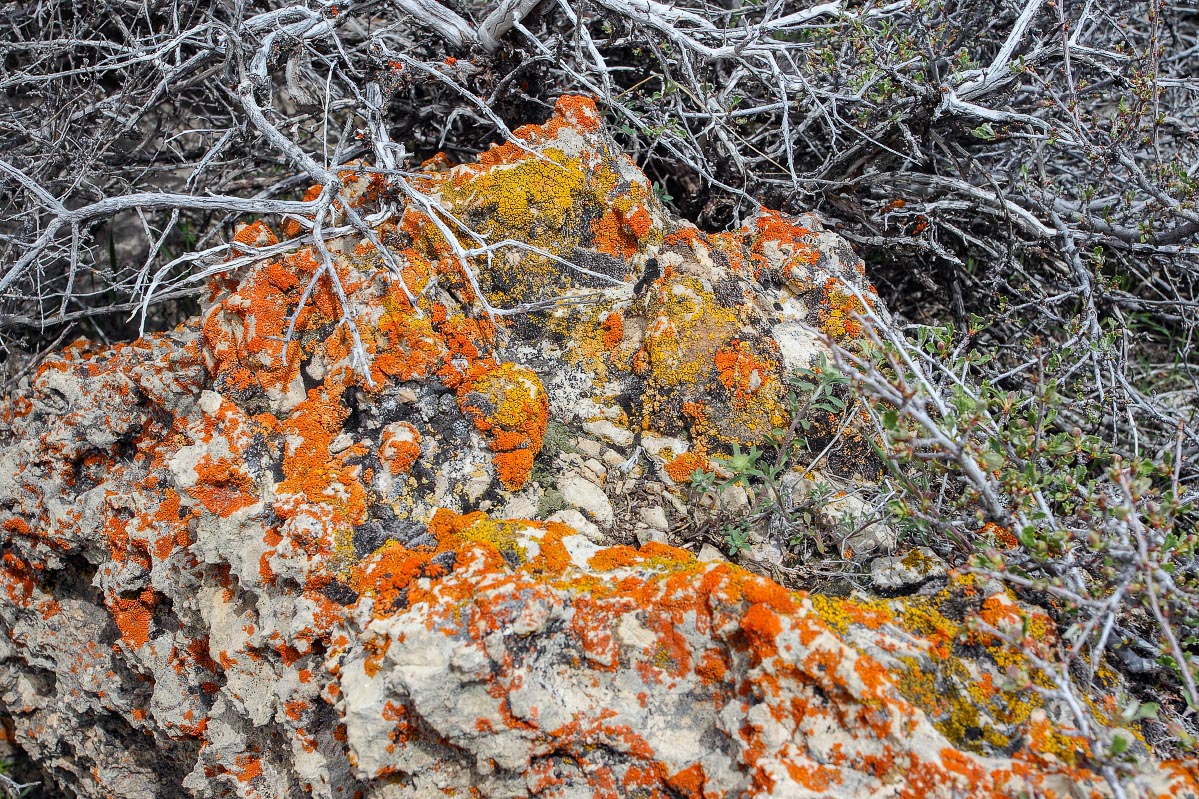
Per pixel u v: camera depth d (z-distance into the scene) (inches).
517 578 80.4
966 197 134.3
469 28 124.4
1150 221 115.7
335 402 97.0
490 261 101.0
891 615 82.4
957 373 117.1
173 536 98.5
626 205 108.6
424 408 96.8
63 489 114.2
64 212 95.4
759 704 75.2
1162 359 153.9
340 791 88.1
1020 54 136.9
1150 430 134.3
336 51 132.4
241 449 95.8
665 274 103.1
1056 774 70.1
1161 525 80.3
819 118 132.0
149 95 139.0
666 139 124.6
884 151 127.0
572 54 129.6
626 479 99.6
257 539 91.6
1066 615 83.9
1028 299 137.0
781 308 108.0
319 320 102.1
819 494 95.0
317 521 88.9
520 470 95.8
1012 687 74.9
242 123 134.0
